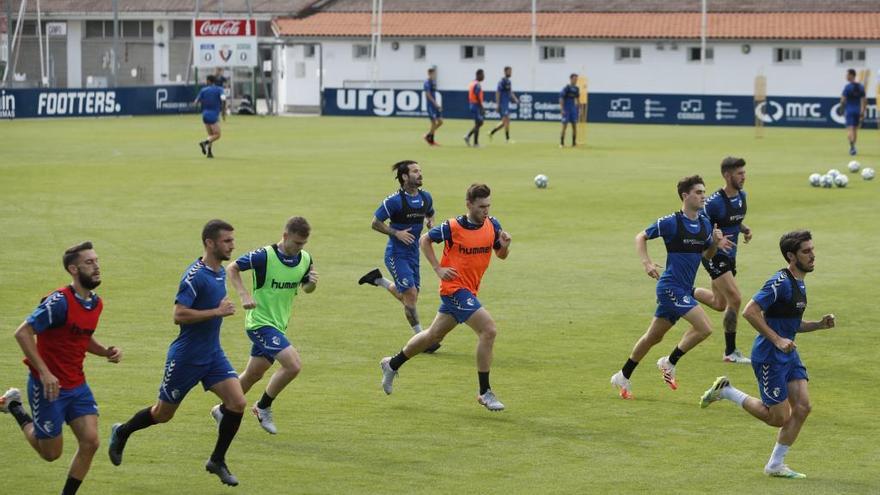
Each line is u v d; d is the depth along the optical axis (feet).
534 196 243.40
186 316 79.82
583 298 148.77
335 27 607.37
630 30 567.18
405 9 613.52
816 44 538.88
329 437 92.68
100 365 113.50
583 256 177.58
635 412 100.99
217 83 328.70
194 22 529.86
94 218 207.31
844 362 118.21
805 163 320.50
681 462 87.30
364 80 608.19
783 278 84.07
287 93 620.90
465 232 100.78
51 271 160.35
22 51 645.51
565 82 583.17
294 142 378.94
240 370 112.78
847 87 342.85
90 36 649.61
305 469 84.74
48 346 73.87
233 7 634.02
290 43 610.24
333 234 193.57
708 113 498.69
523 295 150.30
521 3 604.49
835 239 192.34
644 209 225.76
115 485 80.74
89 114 490.08
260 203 228.43
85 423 74.74
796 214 221.46
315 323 134.00
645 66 568.82
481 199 100.22
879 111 447.42
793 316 84.79
